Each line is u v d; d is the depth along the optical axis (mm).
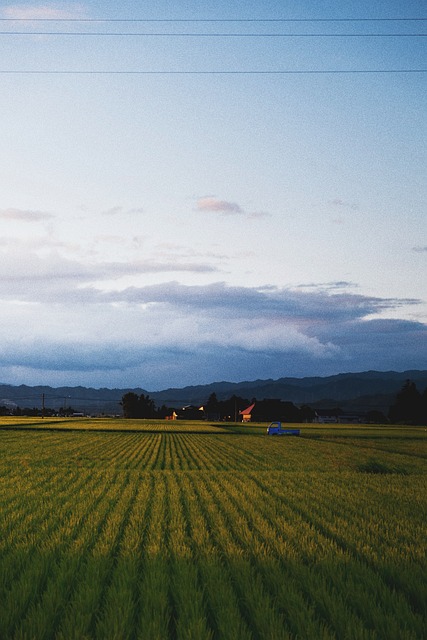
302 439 61906
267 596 8867
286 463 34500
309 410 172125
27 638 7309
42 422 107875
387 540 13250
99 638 7359
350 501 19453
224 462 34812
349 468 31922
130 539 12703
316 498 20016
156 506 17406
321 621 8195
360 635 7371
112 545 12055
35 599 8945
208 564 10656
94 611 8289
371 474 28578
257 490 21781
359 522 15555
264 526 14391
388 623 7824
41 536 13195
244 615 8516
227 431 80500
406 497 20594
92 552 11641
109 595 8836
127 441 55156
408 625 7945
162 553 11500
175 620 8070
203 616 8172
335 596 9023
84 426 90688
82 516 15781
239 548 12102
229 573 10328
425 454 43344
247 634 7422
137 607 8711
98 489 21500
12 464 32375
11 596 8742
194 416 172750
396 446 51656
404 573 10320
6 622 7750
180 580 9703
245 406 170250
